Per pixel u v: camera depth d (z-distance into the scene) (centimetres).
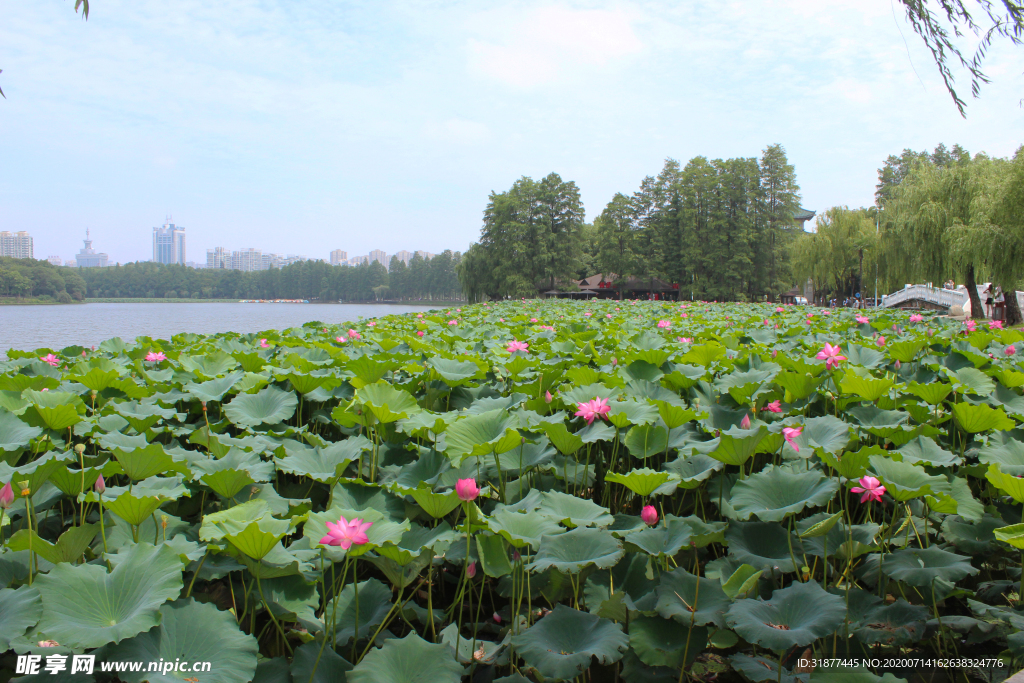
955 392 431
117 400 388
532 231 6888
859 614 230
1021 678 194
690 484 273
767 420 391
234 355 570
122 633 159
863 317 1313
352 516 217
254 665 173
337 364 562
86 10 318
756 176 6312
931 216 2589
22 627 163
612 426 356
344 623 219
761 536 257
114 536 238
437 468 308
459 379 451
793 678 198
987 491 330
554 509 262
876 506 325
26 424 312
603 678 217
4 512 226
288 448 323
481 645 222
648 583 232
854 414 389
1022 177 2136
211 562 218
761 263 6425
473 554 234
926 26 427
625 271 6688
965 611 264
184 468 264
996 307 2680
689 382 465
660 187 6688
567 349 662
